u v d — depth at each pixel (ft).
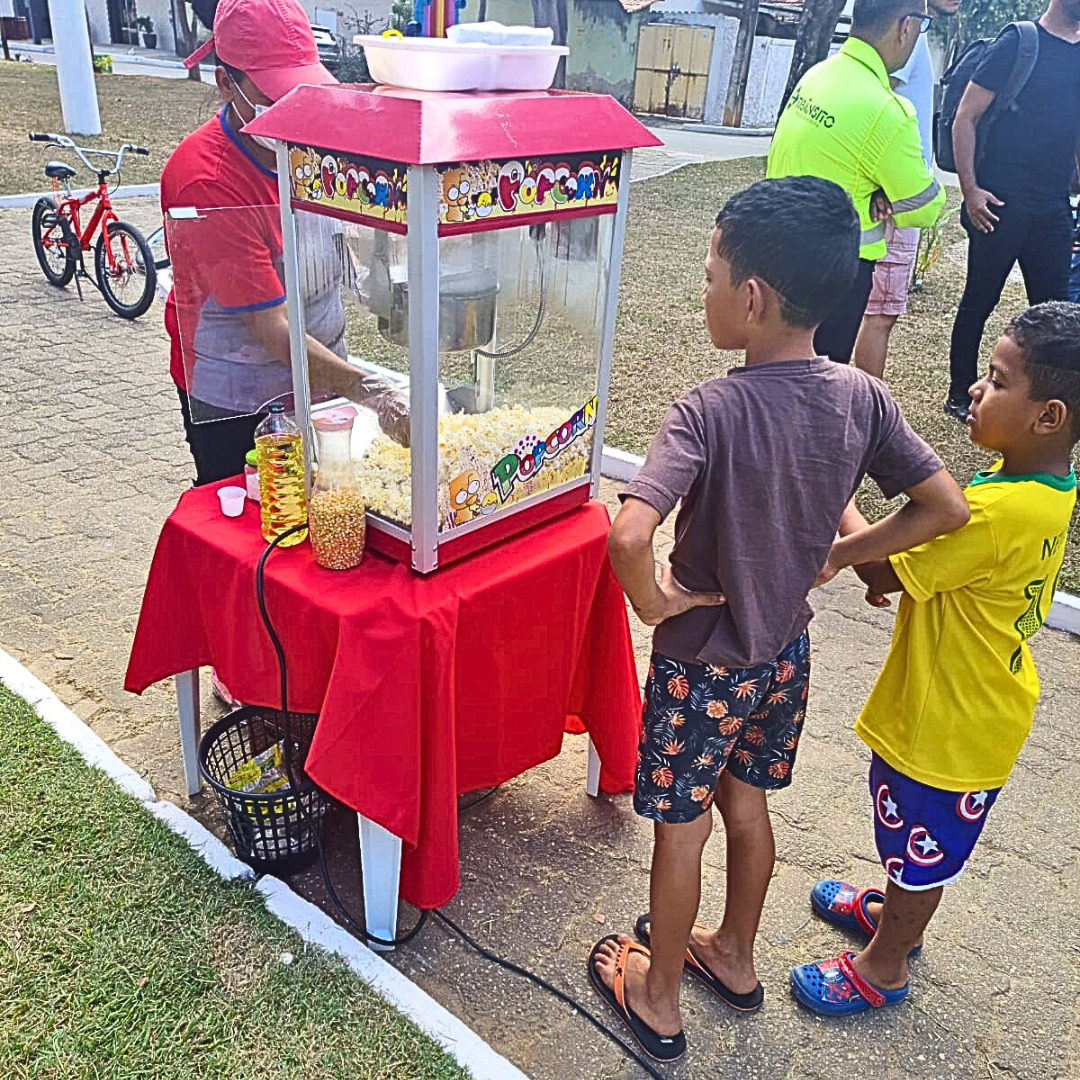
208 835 7.46
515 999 6.66
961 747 5.87
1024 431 5.41
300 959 6.51
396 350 6.03
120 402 16.46
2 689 8.91
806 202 4.78
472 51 5.64
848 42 11.47
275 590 6.31
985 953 7.27
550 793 8.61
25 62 72.64
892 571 5.68
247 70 6.84
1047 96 13.96
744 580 5.21
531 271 6.16
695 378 18.54
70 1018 6.07
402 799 6.13
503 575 6.44
